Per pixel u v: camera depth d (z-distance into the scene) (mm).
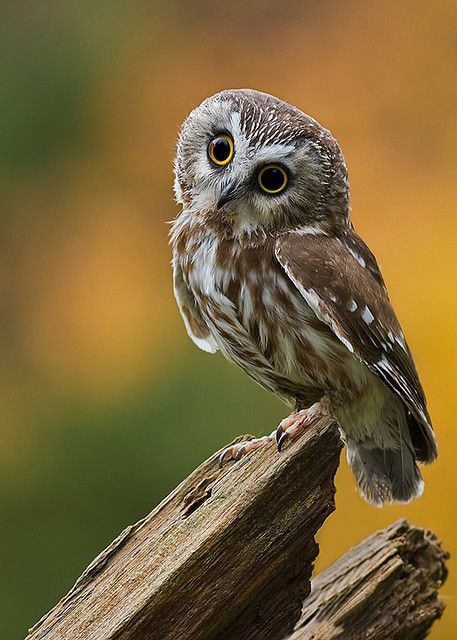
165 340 13727
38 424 13031
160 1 16406
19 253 15281
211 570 6984
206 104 9070
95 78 15328
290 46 16812
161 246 15438
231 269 8633
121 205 15500
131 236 15430
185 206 9070
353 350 8367
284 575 7125
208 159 8836
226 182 8586
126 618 6895
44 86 15094
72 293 15164
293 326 8555
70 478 12469
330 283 8422
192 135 8992
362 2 16781
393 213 15156
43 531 12391
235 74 16672
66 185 15406
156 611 6926
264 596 7125
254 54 16750
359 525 12906
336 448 7078
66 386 13445
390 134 16047
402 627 7809
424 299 13695
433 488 12883
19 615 12195
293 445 7090
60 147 15312
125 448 12469
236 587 7020
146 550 7051
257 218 8648
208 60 16750
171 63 16453
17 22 15305
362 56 16562
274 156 8586
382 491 9211
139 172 15578
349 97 16422
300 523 7070
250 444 7391
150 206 15555
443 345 13352
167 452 12359
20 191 15289
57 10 15492
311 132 8742
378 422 9062
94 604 6977
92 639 6883
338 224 8953
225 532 6984
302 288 8367
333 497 7176
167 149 15656
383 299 8883
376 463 9242
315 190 8750
